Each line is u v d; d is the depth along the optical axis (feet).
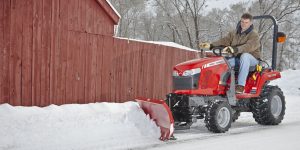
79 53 29.96
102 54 31.58
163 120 18.58
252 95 22.53
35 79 27.20
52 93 28.25
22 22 26.40
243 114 28.32
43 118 23.22
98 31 31.99
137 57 34.50
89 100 30.73
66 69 29.12
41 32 27.53
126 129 19.81
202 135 19.58
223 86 21.35
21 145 16.74
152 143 17.48
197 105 20.11
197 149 16.25
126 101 33.65
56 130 19.89
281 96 24.20
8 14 25.59
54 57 28.32
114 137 18.53
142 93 35.22
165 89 37.91
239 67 22.06
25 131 19.44
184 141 17.98
